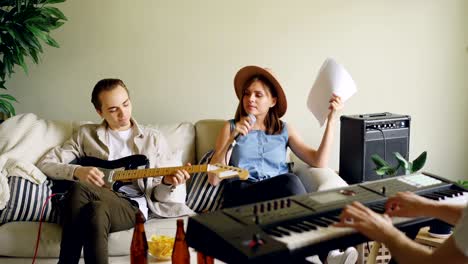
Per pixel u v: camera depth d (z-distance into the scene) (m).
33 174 2.22
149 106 3.04
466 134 3.23
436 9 3.06
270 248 1.23
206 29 2.98
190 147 2.70
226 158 2.34
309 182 2.37
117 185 2.26
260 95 2.38
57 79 2.99
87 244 1.86
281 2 2.98
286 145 2.54
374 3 3.03
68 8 2.90
